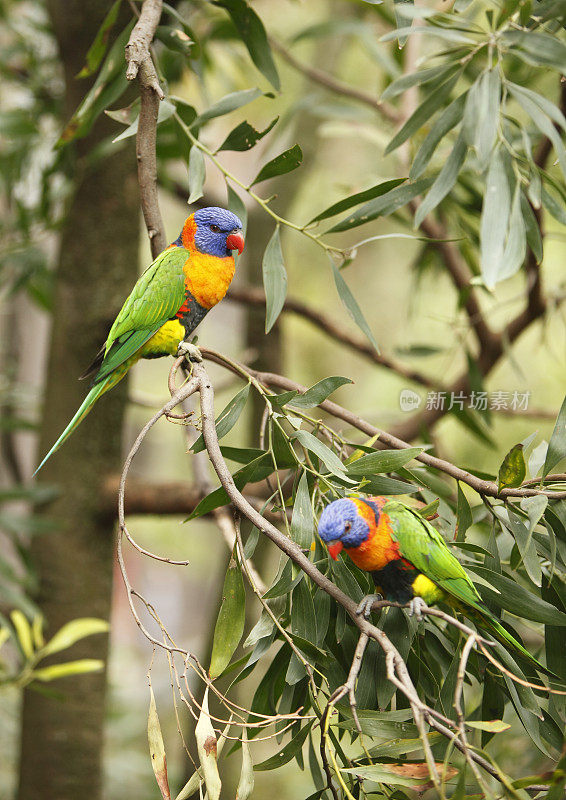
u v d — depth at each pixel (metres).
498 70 3.15
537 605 3.07
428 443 5.01
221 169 3.93
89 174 5.59
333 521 2.98
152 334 4.18
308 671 2.77
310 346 11.28
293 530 3.03
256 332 7.23
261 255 7.41
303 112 7.58
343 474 3.06
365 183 6.11
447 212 5.62
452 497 3.93
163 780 2.58
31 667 5.14
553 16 3.37
